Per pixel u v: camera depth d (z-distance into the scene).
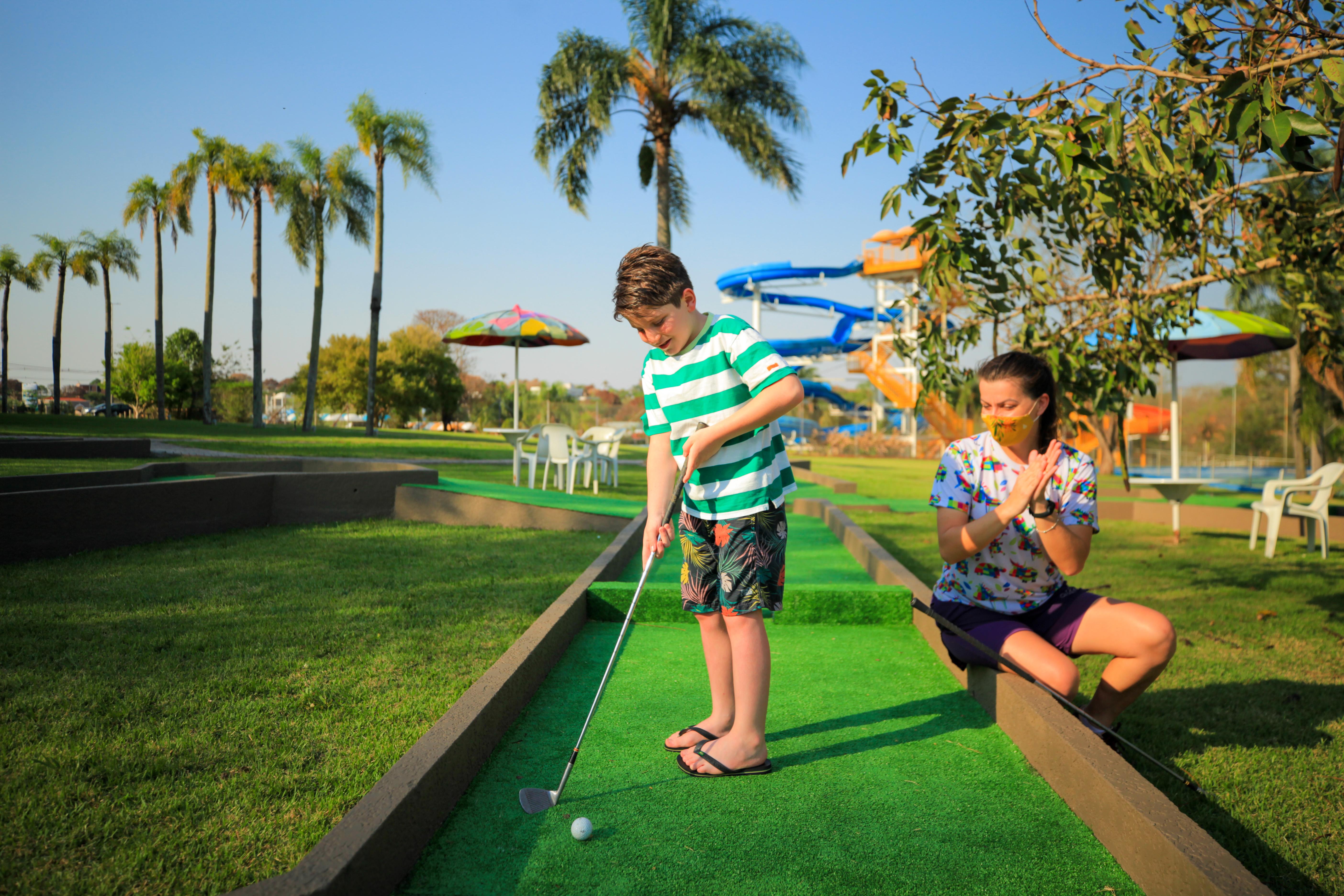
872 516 9.22
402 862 1.55
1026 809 1.89
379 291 27.47
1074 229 3.36
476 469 14.14
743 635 2.10
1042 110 2.74
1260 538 8.38
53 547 5.16
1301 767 2.50
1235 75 2.26
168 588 4.41
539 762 2.12
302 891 1.25
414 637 3.56
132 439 12.07
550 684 2.77
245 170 28.64
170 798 1.98
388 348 49.09
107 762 2.17
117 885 1.59
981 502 2.41
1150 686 3.31
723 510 2.10
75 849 1.73
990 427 2.28
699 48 16.03
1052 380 2.28
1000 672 2.43
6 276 37.00
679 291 2.09
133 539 5.75
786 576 4.88
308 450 16.47
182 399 43.00
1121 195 2.83
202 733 2.40
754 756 2.06
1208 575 6.01
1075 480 2.32
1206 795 2.26
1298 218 4.09
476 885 1.54
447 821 1.79
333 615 3.94
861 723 2.46
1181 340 7.82
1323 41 2.27
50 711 2.54
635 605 2.12
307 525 7.31
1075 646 2.39
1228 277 3.90
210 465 9.01
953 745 2.28
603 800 1.91
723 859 1.65
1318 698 3.16
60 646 3.26
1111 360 4.04
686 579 2.26
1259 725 2.86
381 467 9.59
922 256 3.42
